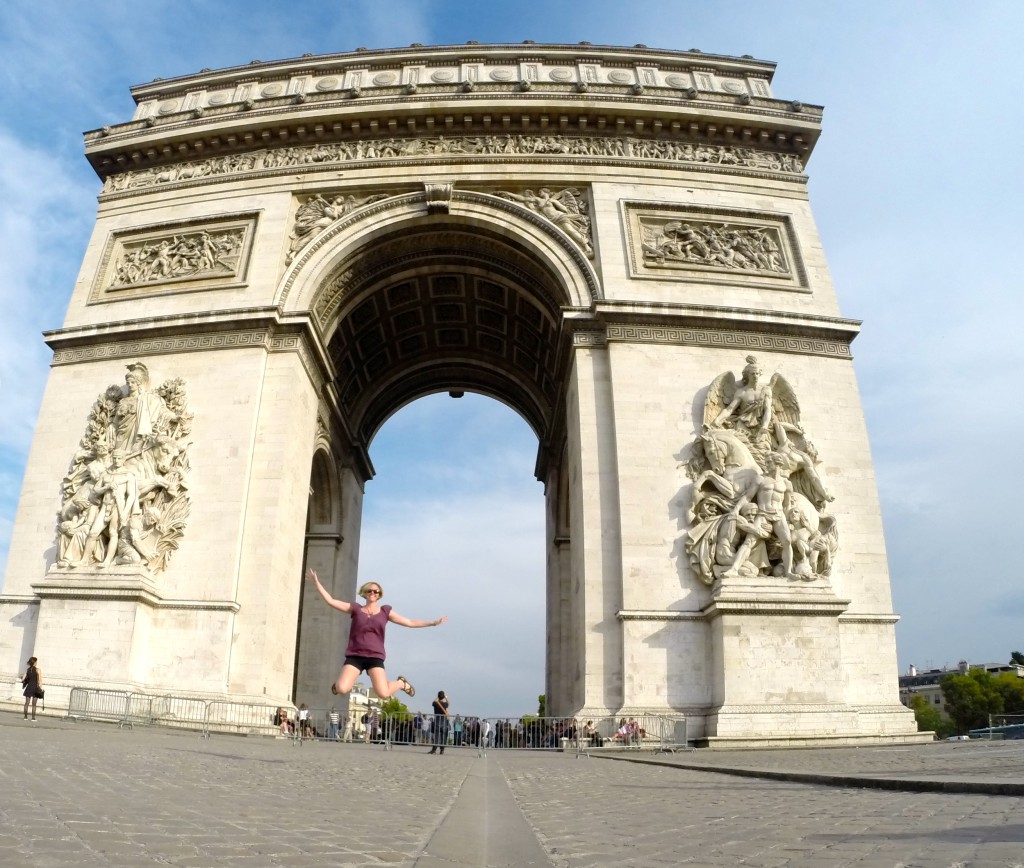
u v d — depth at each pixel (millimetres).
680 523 39562
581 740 34031
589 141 49875
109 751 18188
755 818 9609
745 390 41812
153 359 45000
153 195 51000
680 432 41531
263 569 40031
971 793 11250
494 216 47562
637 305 43406
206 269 47625
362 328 55719
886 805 10375
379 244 48812
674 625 37562
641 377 42469
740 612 36125
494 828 8781
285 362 44344
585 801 12586
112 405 43750
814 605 36156
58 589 38094
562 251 46531
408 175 48875
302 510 45562
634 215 47531
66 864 5078
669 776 19141
